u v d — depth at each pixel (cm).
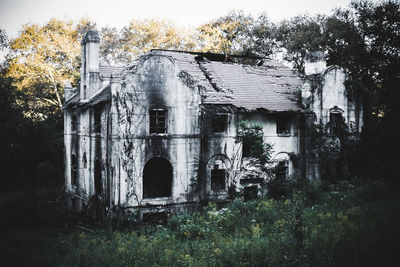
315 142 2367
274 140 2323
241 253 1076
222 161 2142
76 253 1231
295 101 2444
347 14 3384
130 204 1870
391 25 2764
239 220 1606
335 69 2477
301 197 1939
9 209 2377
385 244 1025
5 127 3027
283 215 1588
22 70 3762
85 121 2338
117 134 1847
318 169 2391
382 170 2175
